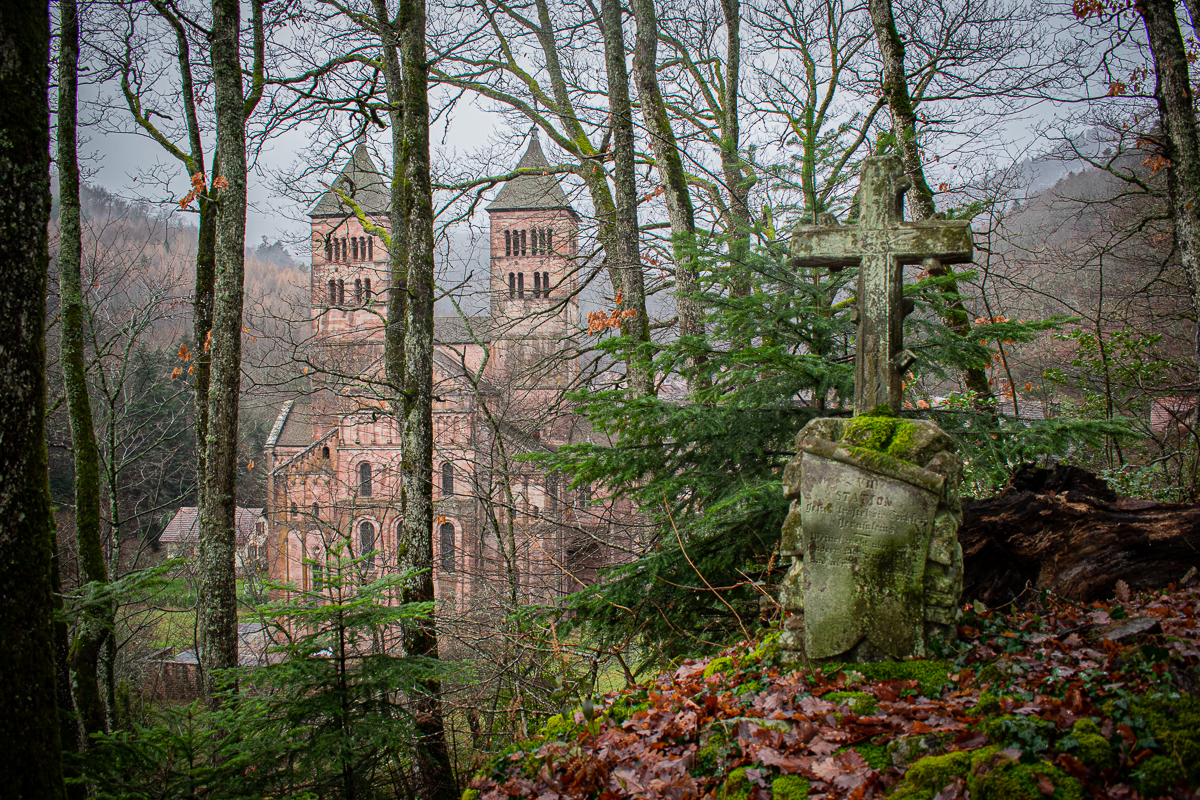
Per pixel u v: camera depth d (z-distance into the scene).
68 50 9.73
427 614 6.47
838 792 3.26
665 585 7.20
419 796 8.01
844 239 5.12
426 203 10.02
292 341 13.13
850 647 4.52
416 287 9.97
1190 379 12.70
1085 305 15.70
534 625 8.02
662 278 12.77
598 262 13.84
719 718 4.20
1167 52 9.19
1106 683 3.52
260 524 30.20
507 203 43.72
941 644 4.41
